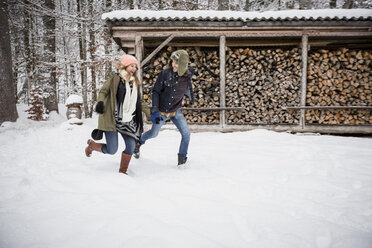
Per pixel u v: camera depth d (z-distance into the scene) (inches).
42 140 200.4
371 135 278.2
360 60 263.1
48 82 426.0
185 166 135.4
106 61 464.4
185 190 100.0
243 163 143.2
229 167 135.5
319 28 250.5
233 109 266.8
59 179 104.8
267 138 223.8
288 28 251.9
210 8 609.6
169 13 242.2
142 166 133.7
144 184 106.2
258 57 265.0
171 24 242.7
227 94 271.6
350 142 205.6
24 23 434.9
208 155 162.1
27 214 72.2
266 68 268.5
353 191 101.1
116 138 113.1
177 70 125.6
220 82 265.1
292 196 95.7
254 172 126.5
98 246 57.6
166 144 198.8
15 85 660.7
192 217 75.7
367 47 299.9
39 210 75.2
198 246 59.4
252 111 271.1
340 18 235.9
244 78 270.2
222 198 92.7
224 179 114.0
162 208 81.1
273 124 269.6
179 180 112.6
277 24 243.6
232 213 79.4
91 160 142.3
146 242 59.0
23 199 83.7
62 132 248.4
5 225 64.7
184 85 130.1
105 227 65.8
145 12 241.8
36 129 267.6
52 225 66.4
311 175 121.7
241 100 272.1
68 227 65.7
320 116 268.2
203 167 135.7
